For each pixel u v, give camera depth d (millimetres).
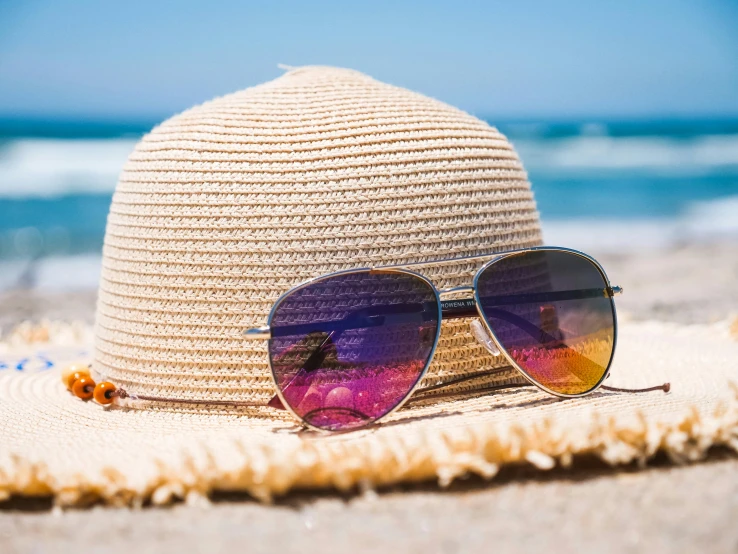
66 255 1450
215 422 365
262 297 366
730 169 3176
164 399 374
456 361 376
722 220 1808
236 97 413
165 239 376
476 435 319
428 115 394
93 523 302
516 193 399
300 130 381
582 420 331
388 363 360
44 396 416
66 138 3746
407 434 339
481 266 379
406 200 372
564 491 314
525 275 382
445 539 290
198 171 378
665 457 333
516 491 315
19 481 313
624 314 623
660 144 4215
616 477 322
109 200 2166
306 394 352
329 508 308
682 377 415
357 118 384
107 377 395
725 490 312
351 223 367
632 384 408
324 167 372
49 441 351
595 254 1357
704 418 340
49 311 905
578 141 4410
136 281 383
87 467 318
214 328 369
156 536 295
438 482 320
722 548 283
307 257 365
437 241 374
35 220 1889
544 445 320
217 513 306
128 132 4137
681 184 2697
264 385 366
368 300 360
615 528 293
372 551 286
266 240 366
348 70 437
